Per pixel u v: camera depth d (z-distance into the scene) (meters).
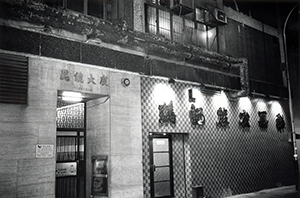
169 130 10.41
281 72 16.59
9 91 6.95
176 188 10.68
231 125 12.76
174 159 10.83
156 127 10.07
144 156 9.66
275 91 15.67
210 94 12.04
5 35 7.07
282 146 15.26
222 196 11.61
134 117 9.33
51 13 7.65
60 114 9.33
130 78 9.45
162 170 10.43
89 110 9.60
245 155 13.06
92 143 9.31
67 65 8.07
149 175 9.88
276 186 14.32
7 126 6.86
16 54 7.20
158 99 10.28
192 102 11.29
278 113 15.57
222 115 12.34
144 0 10.80
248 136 13.48
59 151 8.98
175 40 11.59
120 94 9.12
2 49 6.99
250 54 14.77
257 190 13.23
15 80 7.08
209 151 11.55
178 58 11.20
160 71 10.41
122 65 9.32
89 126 9.51
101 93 8.70
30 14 7.34
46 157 7.30
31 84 7.33
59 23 7.93
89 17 8.45
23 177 6.89
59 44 7.99
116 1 10.01
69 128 9.31
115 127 8.85
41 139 7.29
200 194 10.55
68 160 9.09
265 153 14.15
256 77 14.84
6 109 6.90
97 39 8.66
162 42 10.33
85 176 9.36
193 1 11.60
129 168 8.95
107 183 8.58
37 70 7.48
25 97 7.17
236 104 13.25
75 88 8.14
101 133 9.02
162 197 10.22
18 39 7.27
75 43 8.32
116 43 9.27
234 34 14.09
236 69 13.55
